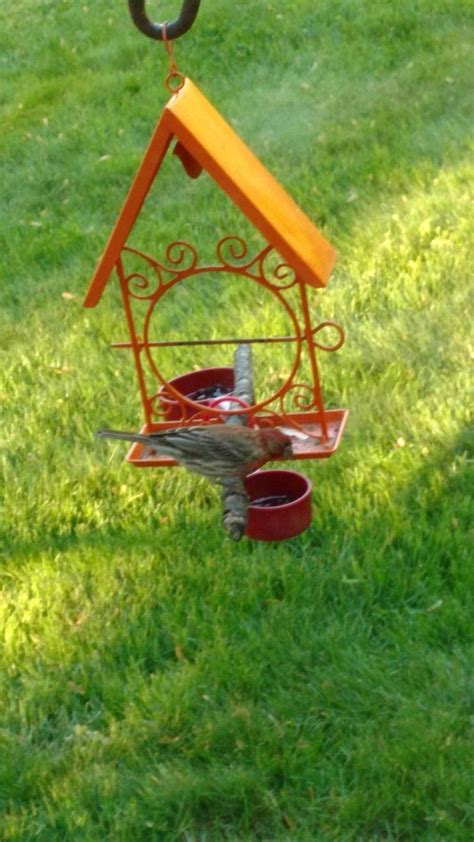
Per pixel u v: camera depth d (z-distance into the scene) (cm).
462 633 550
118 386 794
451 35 1280
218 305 877
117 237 479
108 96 1333
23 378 826
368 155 1040
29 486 696
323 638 550
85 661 562
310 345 504
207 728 509
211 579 596
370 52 1286
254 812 477
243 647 551
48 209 1110
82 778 498
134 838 471
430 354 757
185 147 455
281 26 1381
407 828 459
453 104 1116
